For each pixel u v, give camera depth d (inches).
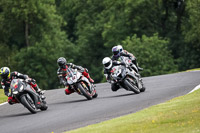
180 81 2402.8
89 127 1200.8
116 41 7765.8
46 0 7849.4
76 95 2293.3
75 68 1994.3
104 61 1950.1
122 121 1227.2
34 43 7696.9
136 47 7268.7
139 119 1223.5
